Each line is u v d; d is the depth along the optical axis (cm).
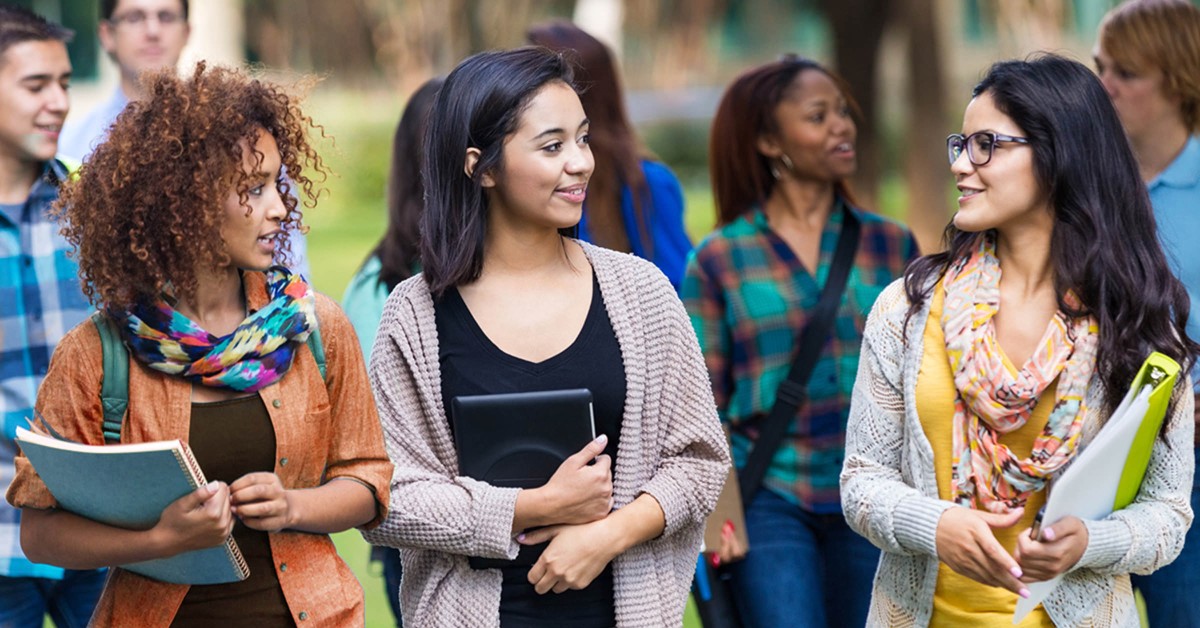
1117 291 511
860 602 715
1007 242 533
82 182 466
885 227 748
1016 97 515
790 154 742
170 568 464
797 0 3691
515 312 529
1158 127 717
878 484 531
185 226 453
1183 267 684
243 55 4028
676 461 536
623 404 525
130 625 475
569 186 518
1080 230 513
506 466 514
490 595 520
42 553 465
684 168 3741
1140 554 504
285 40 4272
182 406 466
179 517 438
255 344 469
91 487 439
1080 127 514
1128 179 521
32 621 663
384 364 533
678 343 539
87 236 459
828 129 739
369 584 1128
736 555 704
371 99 4194
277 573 484
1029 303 527
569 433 511
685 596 543
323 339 495
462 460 516
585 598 523
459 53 3812
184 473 430
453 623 520
